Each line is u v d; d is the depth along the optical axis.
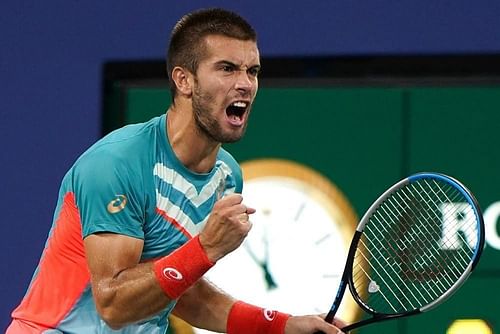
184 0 20.42
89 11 20.47
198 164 12.66
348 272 13.33
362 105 20.00
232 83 12.19
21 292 20.28
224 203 11.84
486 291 19.72
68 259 12.68
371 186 19.92
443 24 20.36
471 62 20.36
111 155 12.25
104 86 20.50
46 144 20.41
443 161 19.94
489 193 19.88
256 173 19.92
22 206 20.34
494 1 20.36
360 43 20.38
